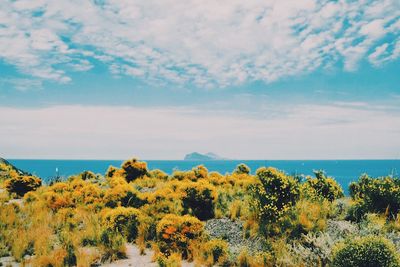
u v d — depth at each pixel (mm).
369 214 8680
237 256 7445
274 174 10094
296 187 10070
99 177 25000
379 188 9719
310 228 8250
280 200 9578
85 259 7418
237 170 22438
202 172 20094
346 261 6000
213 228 9836
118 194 12969
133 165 21469
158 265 7242
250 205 10031
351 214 9508
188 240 8570
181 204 12047
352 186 12328
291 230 8320
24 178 18094
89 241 9266
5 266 7434
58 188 17047
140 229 9859
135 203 12844
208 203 11570
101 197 14500
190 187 11625
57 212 12430
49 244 8633
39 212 12258
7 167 27156
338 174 140500
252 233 8812
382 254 5918
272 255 7133
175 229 8789
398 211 9398
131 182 19375
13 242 8977
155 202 12555
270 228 8781
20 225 10648
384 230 7906
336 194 11562
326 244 7129
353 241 6246
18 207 13344
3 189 19219
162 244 8609
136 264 7645
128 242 9680
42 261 7422
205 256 7754
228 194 13422
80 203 13750
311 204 9617
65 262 7688
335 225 8555
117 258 8070
